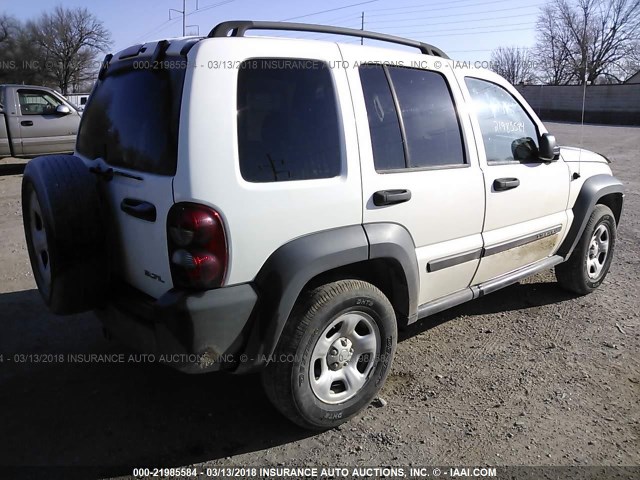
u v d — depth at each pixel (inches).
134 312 106.7
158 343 99.0
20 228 284.5
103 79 130.3
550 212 171.9
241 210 98.7
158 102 102.8
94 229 111.7
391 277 127.1
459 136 140.5
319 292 110.3
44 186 108.5
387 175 120.5
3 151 459.2
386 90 124.8
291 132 107.0
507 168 152.2
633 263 235.9
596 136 952.3
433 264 133.3
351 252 111.7
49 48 2404.0
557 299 194.4
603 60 2320.4
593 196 184.2
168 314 95.8
